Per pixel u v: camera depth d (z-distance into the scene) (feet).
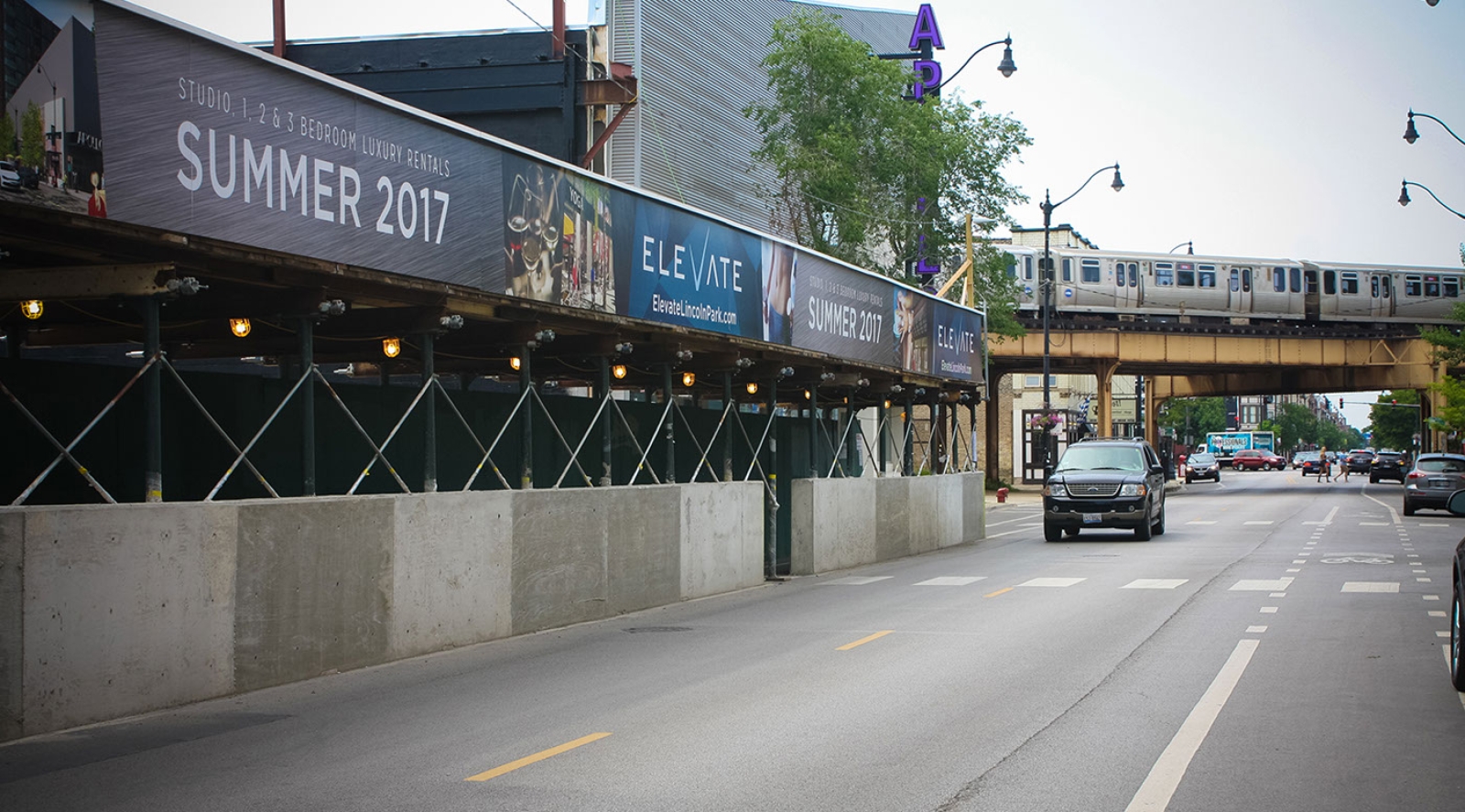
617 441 59.52
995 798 21.70
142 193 29.32
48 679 27.86
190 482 37.09
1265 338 203.82
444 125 39.60
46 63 27.07
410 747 26.27
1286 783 22.70
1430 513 128.98
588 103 89.71
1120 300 196.54
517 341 46.19
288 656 34.60
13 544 27.14
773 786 22.62
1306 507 141.79
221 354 49.01
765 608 53.31
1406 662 36.37
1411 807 21.07
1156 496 95.66
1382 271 212.02
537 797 21.93
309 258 34.30
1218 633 42.45
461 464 47.88
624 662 38.22
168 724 28.89
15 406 31.63
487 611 43.29
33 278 32.19
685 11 111.65
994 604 52.16
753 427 72.02
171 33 30.14
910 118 132.77
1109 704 30.27
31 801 22.03
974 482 98.84
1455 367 209.56
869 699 31.24
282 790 22.66
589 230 48.06
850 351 73.92
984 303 146.20
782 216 130.62
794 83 128.88
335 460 41.81
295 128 33.83
